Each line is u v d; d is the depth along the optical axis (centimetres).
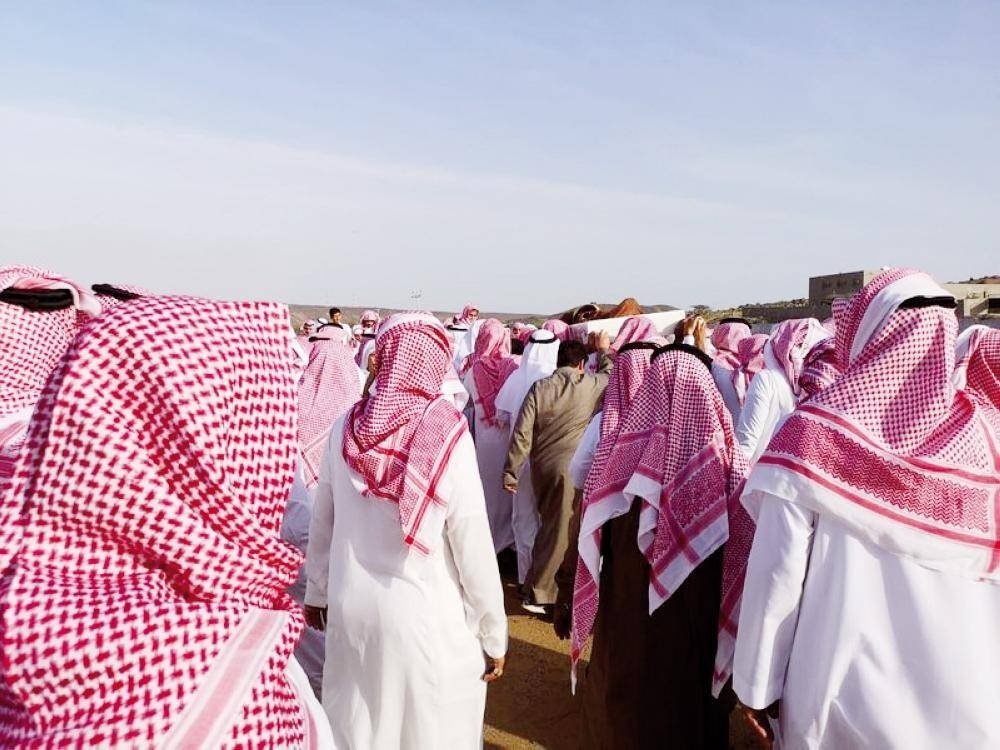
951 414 246
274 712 125
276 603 137
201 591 122
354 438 311
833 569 238
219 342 130
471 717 311
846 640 233
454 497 299
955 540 230
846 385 251
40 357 270
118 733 108
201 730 113
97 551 117
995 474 237
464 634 310
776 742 269
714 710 369
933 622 229
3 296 266
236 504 126
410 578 296
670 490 352
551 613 655
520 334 1209
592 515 373
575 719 482
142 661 110
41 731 108
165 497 118
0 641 106
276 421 139
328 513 330
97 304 293
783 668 247
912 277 260
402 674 297
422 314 330
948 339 247
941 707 225
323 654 416
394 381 314
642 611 361
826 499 237
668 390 371
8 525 114
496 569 311
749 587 252
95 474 115
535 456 640
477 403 809
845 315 275
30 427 119
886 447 239
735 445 364
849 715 232
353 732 300
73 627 107
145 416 120
